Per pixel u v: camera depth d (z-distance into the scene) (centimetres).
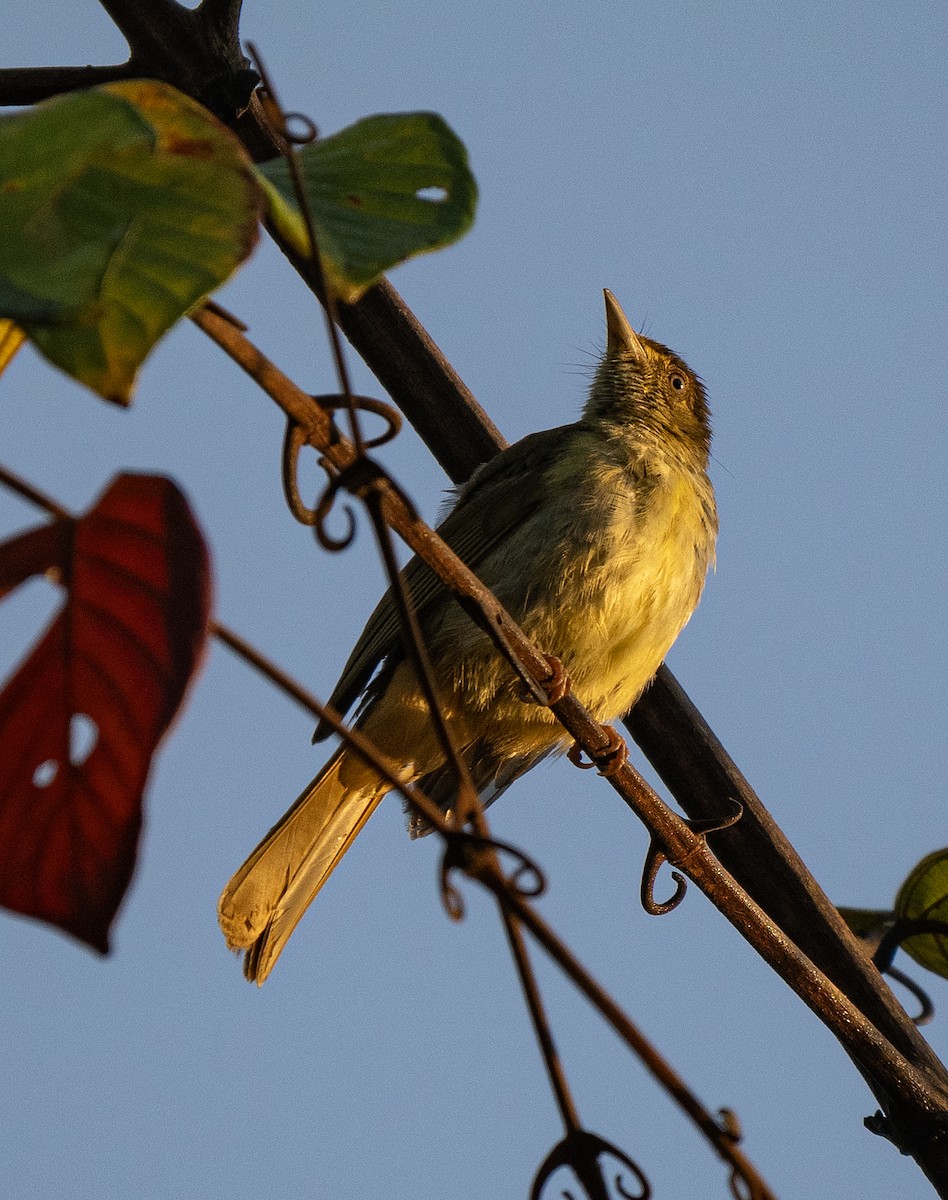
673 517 1002
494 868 358
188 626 274
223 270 274
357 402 452
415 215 352
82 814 274
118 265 271
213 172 285
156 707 271
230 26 709
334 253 338
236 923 895
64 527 278
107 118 287
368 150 367
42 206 275
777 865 818
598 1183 372
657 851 751
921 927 752
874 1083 749
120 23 702
